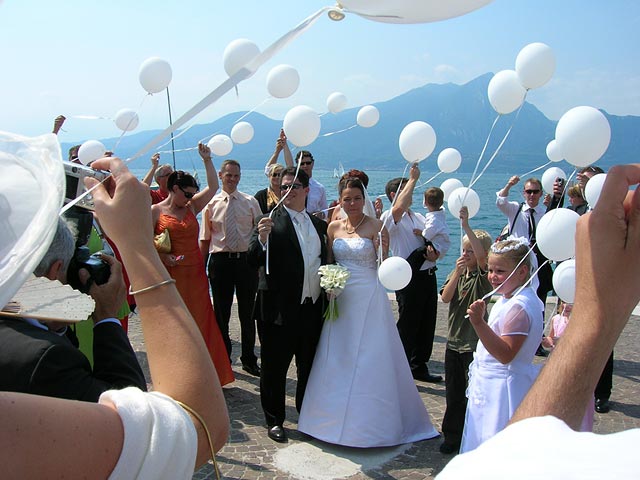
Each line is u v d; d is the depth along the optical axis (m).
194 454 0.87
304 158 7.05
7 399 0.74
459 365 4.19
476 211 4.52
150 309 1.01
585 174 6.53
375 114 5.91
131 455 0.80
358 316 4.51
